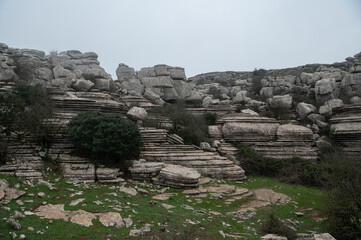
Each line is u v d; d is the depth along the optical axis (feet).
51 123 67.10
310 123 104.88
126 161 63.16
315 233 39.32
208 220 40.27
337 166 63.67
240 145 89.76
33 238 27.22
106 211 37.17
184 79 130.82
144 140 78.33
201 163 70.03
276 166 79.82
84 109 86.79
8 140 62.23
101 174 55.72
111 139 60.85
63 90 97.30
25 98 78.07
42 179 50.24
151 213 39.27
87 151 63.00
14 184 44.47
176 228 34.35
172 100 124.06
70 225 31.55
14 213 32.04
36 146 63.26
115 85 117.60
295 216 48.91
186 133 86.84
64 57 121.60
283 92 135.64
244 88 161.58
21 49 129.80
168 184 57.98
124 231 31.71
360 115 94.48
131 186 55.06
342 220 38.91
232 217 44.34
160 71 124.57
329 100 107.34
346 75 123.13
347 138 90.53
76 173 55.26
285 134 90.94
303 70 185.68
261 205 53.11
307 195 62.03
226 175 69.46
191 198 51.83
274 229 37.86
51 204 38.42
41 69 108.47
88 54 141.08
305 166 75.77
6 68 89.61
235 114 103.96
